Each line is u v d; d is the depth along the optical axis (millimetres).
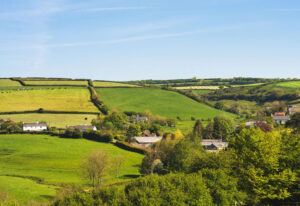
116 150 133750
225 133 167125
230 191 52375
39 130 164375
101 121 187125
